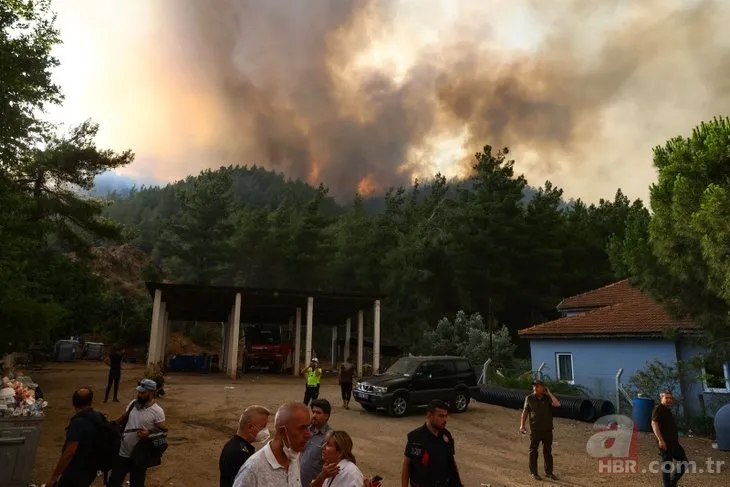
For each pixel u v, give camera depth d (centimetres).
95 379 2577
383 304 5491
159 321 3042
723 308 1157
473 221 4991
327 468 398
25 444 716
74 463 521
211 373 3400
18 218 1623
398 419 1551
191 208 6806
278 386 2428
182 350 5581
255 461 321
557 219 5253
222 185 7012
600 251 5356
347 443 412
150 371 2547
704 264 1089
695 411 1593
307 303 3225
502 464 1034
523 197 5375
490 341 3278
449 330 3762
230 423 1391
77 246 2812
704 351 1661
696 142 1130
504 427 1476
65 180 2691
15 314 1429
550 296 4791
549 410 952
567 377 2073
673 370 1645
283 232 6769
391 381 1628
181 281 6756
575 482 907
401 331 5309
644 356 1802
